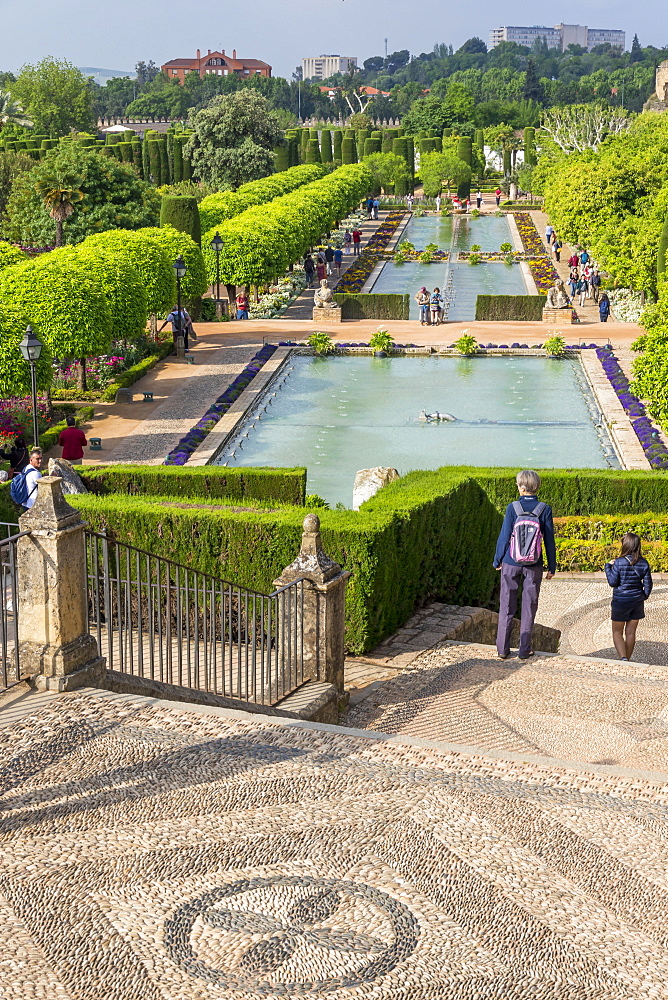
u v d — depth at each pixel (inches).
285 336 1780.3
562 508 857.5
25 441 1063.0
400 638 501.0
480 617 550.3
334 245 2979.8
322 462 1143.0
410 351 1676.9
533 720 384.2
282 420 1314.0
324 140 4798.2
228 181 3489.2
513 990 206.8
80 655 338.6
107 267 1440.7
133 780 285.4
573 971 212.1
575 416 1333.7
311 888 239.6
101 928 225.9
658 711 390.9
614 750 356.5
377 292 2285.9
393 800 277.7
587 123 3521.2
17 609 336.8
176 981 209.6
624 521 818.2
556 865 248.8
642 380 1123.3
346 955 216.8
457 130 6378.0
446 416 1304.1
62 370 1473.9
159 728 315.0
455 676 437.1
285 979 210.1
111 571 514.6
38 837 259.6
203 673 425.4
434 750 307.1
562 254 2775.6
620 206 2160.4
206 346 1712.6
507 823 267.0
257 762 297.1
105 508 510.9
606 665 448.8
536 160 4680.1
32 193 2470.5
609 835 261.4
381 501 534.6
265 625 497.0
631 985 208.1
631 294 2004.2
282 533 485.4
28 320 1182.3
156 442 1181.7
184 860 250.4
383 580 479.5
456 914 230.4
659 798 280.8
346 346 1685.5
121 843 257.1
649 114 3307.1
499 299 1927.9
